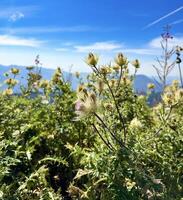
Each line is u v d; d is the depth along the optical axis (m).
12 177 0.55
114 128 0.56
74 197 0.56
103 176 0.48
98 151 0.50
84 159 0.51
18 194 0.51
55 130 0.75
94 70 0.54
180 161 0.55
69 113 0.77
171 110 0.56
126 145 0.51
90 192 0.52
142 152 0.51
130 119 0.76
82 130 0.74
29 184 0.55
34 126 0.74
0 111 0.80
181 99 0.55
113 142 0.52
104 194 0.50
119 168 0.46
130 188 0.46
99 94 0.53
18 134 0.70
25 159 0.62
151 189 0.46
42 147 0.74
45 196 0.53
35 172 0.57
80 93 0.48
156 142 0.57
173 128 0.59
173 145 0.57
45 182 0.56
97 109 0.48
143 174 0.46
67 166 0.66
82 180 0.63
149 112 0.84
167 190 0.50
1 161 0.53
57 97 0.80
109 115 0.58
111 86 0.64
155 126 0.72
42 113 0.78
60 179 0.69
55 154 0.72
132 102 0.77
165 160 0.55
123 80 0.71
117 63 0.58
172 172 0.52
